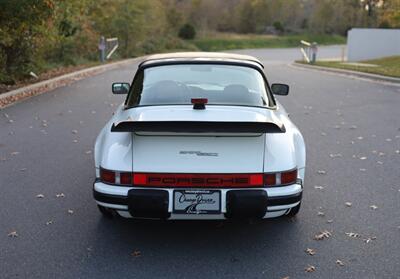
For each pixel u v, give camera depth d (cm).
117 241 416
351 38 2964
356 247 405
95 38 2702
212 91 453
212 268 370
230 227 446
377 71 1923
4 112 1030
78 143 763
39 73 1664
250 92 453
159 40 4119
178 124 364
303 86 1598
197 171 371
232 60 486
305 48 4347
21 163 648
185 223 454
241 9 6594
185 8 5853
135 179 374
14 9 1216
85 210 485
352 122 959
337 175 608
